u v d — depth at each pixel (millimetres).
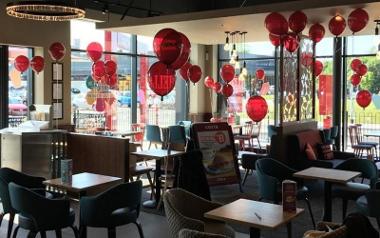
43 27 9367
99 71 8836
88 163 7176
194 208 4227
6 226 5684
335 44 11312
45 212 4168
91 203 4234
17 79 9258
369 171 6219
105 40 11164
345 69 11461
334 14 7652
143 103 12367
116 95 11547
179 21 8648
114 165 6875
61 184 4586
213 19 8375
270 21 6793
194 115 13500
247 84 13180
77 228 4840
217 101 13961
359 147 10266
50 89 9562
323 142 9031
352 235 2947
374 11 7328
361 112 11352
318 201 7195
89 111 10734
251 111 6102
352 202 7082
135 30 9859
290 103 8391
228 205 3812
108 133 9141
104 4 10219
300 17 6758
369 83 11164
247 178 9078
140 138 10867
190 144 6961
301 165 7957
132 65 12039
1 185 4660
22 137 7109
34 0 5395
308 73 9148
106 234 5469
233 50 10594
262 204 3840
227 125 7820
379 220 4703
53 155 7344
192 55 13516
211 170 7418
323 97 11695
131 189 4355
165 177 6434
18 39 8906
